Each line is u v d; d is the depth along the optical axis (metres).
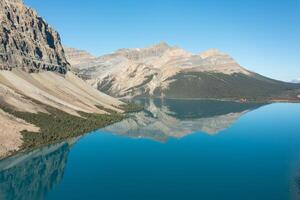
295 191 106.94
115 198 103.31
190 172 127.81
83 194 106.62
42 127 173.38
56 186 113.62
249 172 126.81
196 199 101.94
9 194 106.38
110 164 138.75
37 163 136.62
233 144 175.75
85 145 171.12
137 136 198.88
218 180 118.31
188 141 186.00
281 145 170.12
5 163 132.25
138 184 115.38
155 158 148.75
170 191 108.56
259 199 101.00
